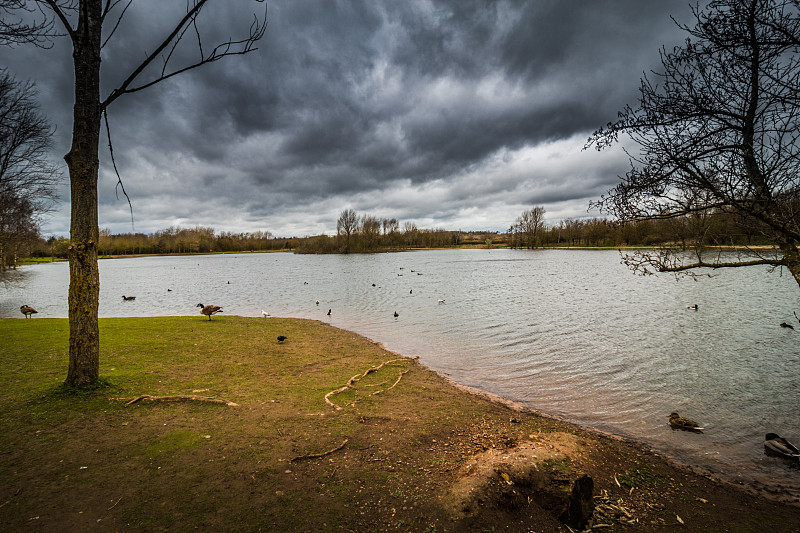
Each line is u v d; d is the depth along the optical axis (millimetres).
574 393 12586
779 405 11461
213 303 34594
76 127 8430
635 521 6031
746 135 5250
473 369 15086
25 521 4992
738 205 5277
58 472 6117
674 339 19250
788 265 5578
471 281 49719
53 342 14695
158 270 86812
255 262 114812
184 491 5852
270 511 5539
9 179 19328
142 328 19109
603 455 7969
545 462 6738
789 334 19594
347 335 20703
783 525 6207
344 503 5844
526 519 5660
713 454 8844
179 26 7578
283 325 22641
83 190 8758
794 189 5145
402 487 6309
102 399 8875
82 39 8359
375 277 57438
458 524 5402
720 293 35000
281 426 8375
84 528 4945
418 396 11695
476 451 7898
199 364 13023
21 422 7695
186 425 8062
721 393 12445
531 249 153375
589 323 23438
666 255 7008
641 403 11758
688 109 5434
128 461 6566
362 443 7898
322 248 143125
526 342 19203
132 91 8156
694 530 5949
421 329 22516
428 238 188000
